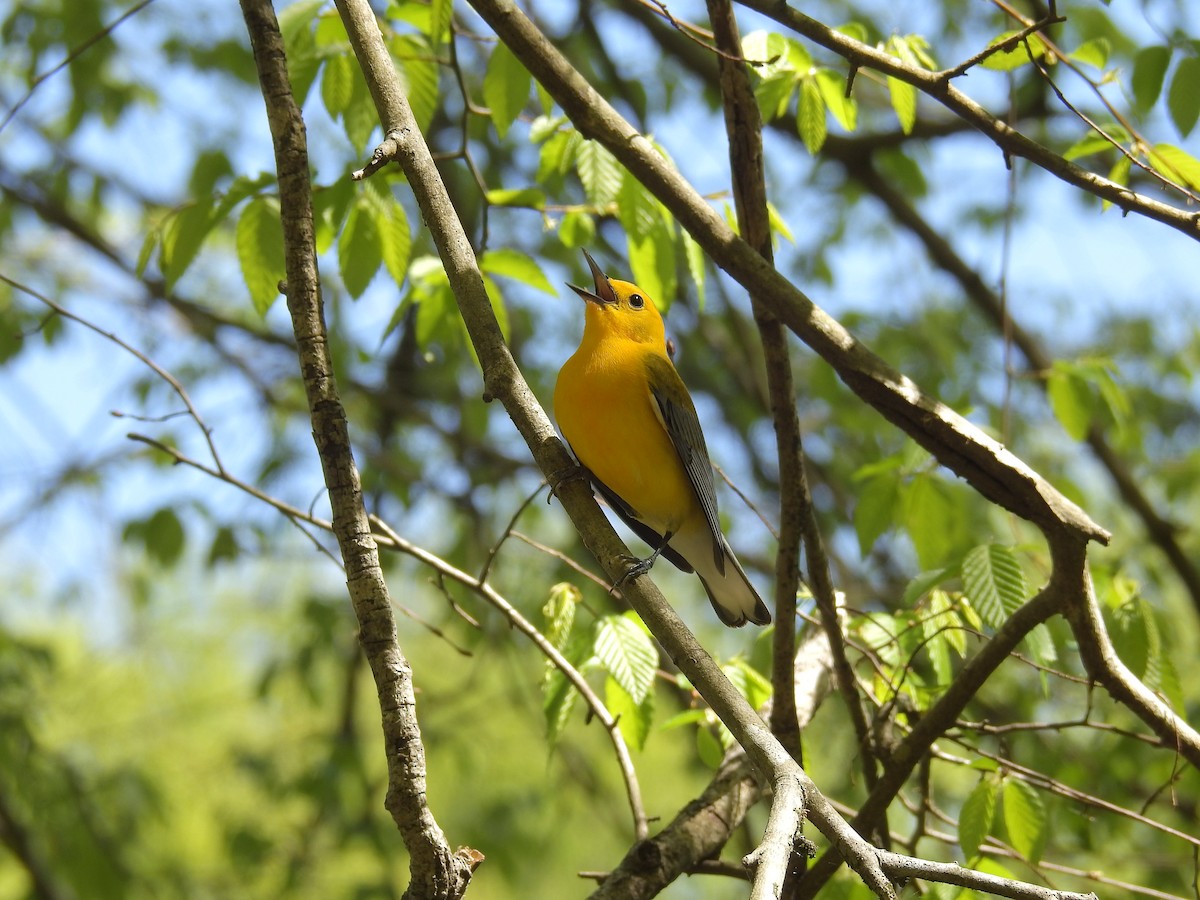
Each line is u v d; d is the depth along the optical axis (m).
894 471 8.19
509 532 6.70
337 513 4.90
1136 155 7.10
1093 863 10.77
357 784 15.15
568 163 7.94
